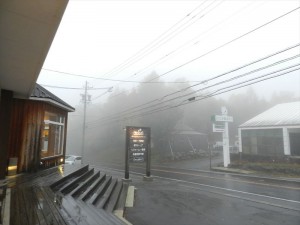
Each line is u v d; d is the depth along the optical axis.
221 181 19.38
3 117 10.27
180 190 15.29
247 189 15.76
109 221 6.14
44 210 5.98
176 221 9.03
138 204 11.59
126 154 18.78
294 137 28.91
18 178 10.12
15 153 11.91
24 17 4.92
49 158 13.80
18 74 8.21
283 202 12.05
